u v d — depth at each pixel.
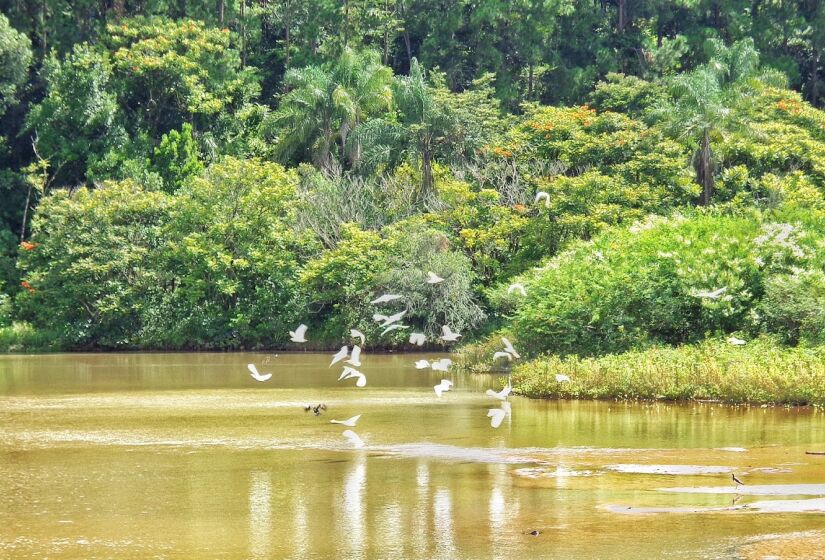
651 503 13.20
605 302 29.78
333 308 50.47
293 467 15.89
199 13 73.75
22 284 55.19
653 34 79.75
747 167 51.72
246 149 65.62
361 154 56.00
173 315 51.12
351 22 74.75
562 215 46.34
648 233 33.75
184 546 11.39
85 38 72.69
